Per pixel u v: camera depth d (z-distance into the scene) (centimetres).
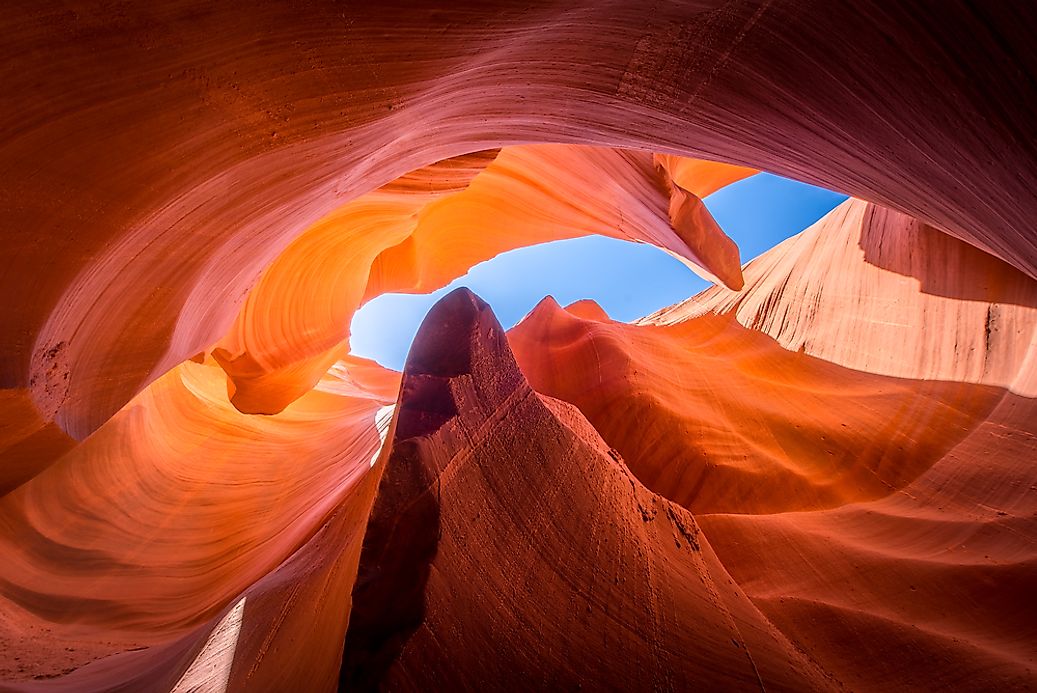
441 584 216
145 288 239
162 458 757
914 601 424
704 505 691
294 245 828
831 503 686
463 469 275
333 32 184
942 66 209
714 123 374
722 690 259
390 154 396
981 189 270
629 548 335
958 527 552
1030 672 329
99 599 489
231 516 703
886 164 313
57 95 134
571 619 258
